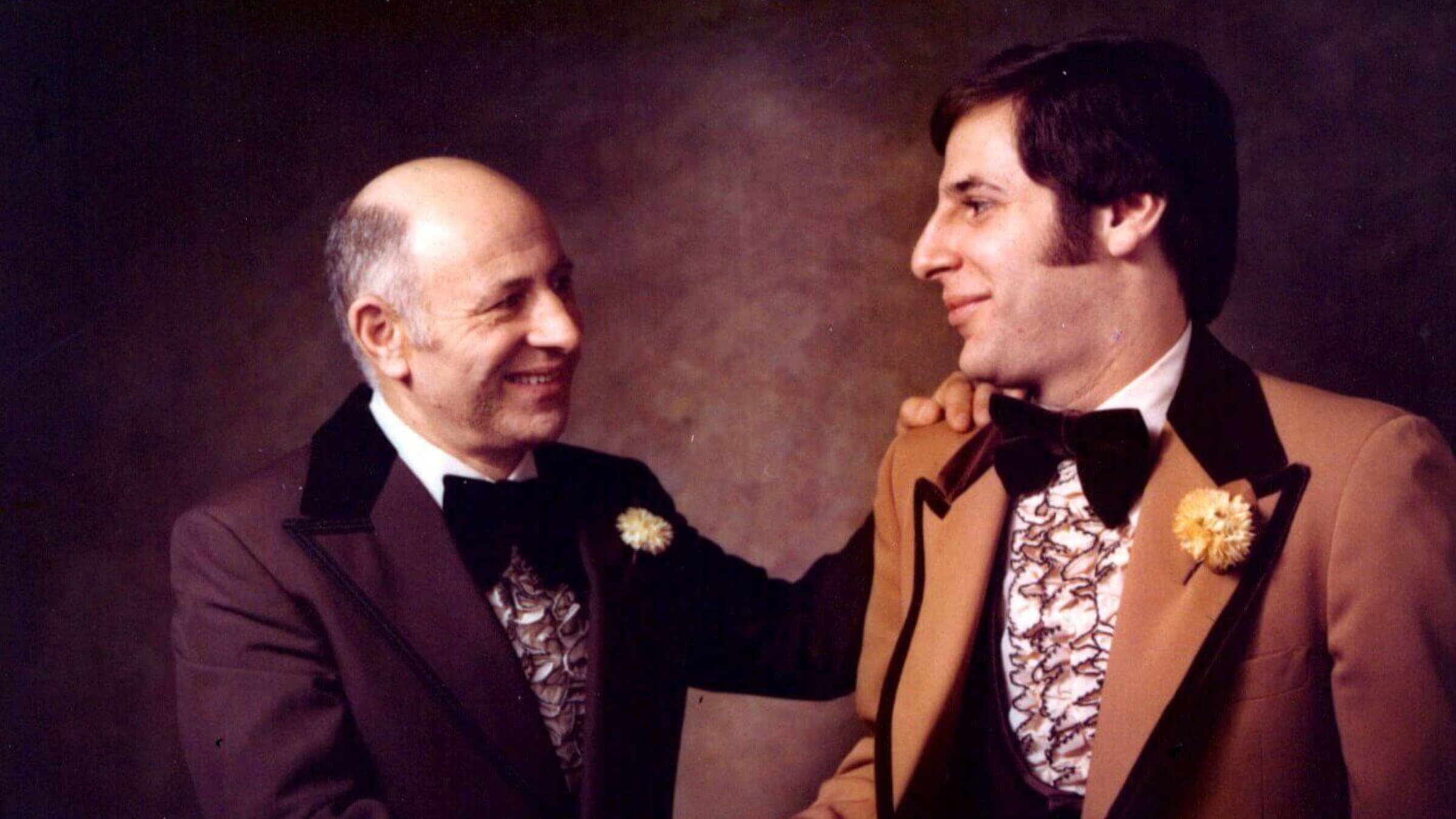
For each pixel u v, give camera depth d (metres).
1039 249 1.50
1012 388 1.60
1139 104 1.48
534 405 1.67
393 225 1.62
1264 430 1.45
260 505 1.63
